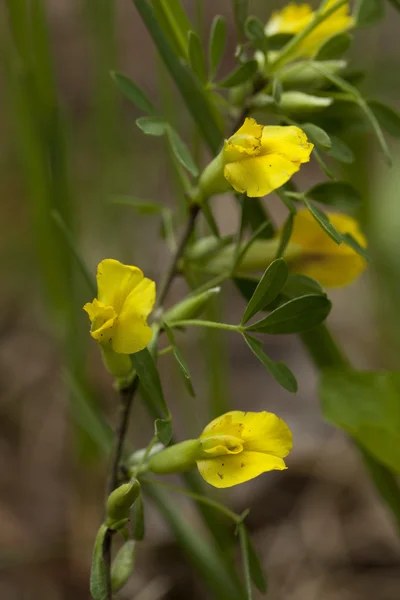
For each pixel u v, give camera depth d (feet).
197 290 1.36
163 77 1.63
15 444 2.21
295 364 2.58
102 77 1.92
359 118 1.39
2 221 2.62
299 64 1.36
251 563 1.31
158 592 1.79
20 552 1.90
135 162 2.68
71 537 1.90
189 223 1.36
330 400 1.49
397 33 3.16
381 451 1.48
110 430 1.53
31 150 1.65
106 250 2.13
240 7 1.37
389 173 2.38
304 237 1.37
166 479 2.12
